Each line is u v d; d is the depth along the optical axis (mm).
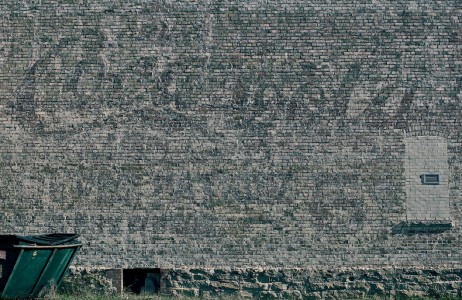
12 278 18516
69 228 21516
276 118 21688
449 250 21391
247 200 21484
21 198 21625
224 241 21406
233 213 21453
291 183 21500
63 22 22062
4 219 21562
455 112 21719
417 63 21875
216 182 21531
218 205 21469
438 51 21906
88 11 22078
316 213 21438
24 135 21812
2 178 21703
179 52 21938
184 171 21594
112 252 21453
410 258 21344
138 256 21422
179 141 21672
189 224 21453
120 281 21328
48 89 21922
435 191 21469
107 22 22062
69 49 22016
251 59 21859
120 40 22016
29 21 22078
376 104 21703
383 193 21484
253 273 21297
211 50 21922
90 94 21875
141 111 21797
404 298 21234
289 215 21438
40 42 22062
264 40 21922
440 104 21734
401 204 21438
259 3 22031
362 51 21875
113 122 21766
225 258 21375
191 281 21344
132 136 21719
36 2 22094
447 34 21969
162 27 22016
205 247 21406
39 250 18656
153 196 21531
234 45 21922
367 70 21812
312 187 21484
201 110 21734
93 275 21359
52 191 21625
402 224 21406
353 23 21969
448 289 21281
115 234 21484
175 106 21766
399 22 21969
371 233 21391
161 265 21391
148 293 21500
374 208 21438
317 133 21625
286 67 21828
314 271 21281
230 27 21969
